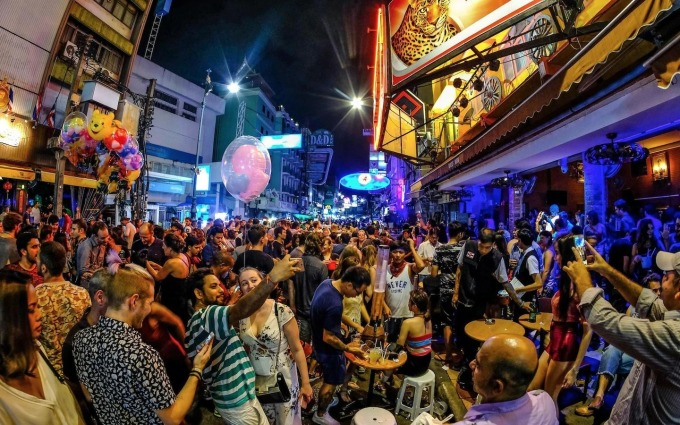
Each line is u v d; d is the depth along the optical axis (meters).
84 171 16.69
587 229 6.11
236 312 2.26
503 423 1.39
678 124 5.68
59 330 2.73
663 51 2.42
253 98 43.97
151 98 19.52
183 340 2.65
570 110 5.52
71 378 2.19
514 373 1.41
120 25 21.86
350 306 4.83
